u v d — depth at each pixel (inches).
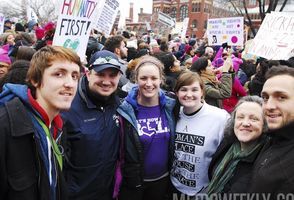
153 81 113.4
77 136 103.0
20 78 105.9
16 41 277.1
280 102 72.6
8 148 66.2
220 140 117.0
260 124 91.3
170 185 126.0
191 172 119.8
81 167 104.1
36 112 71.5
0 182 66.8
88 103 106.0
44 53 72.8
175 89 121.0
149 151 116.8
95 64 103.7
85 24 150.5
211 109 120.8
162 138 118.4
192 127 119.7
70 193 103.6
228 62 204.1
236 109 98.0
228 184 94.8
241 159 92.7
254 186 75.2
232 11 1638.8
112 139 110.3
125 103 115.3
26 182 67.7
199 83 118.7
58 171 78.0
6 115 67.3
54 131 80.7
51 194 74.5
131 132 113.5
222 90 194.7
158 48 341.1
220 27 339.3
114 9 244.2
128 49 266.2
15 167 66.8
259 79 203.2
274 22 204.7
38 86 73.4
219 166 99.0
